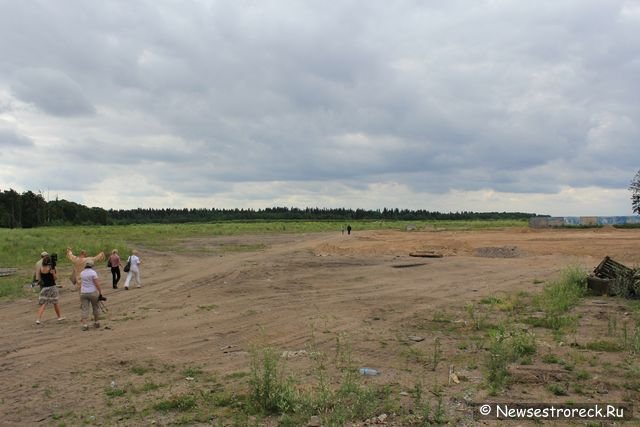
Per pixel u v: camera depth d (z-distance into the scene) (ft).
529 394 21.75
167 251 119.85
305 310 45.57
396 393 22.35
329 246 123.95
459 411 19.95
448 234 176.86
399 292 55.88
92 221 453.58
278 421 19.61
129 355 30.91
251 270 78.84
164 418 20.45
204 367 28.02
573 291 49.49
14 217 372.99
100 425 19.99
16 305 50.70
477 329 35.86
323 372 25.73
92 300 39.50
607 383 22.82
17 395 23.93
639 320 36.09
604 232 176.55
